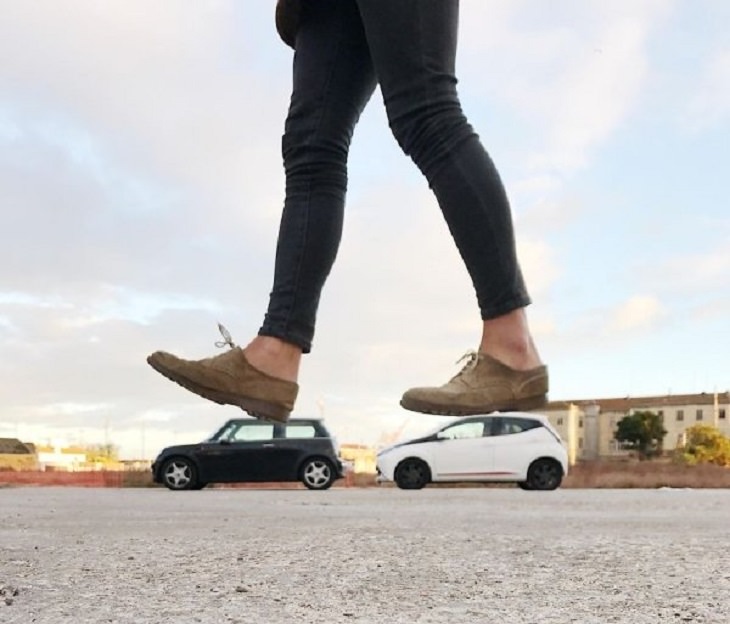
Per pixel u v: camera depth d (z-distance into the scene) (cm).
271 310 207
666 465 3347
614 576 254
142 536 389
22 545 341
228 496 1038
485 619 187
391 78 192
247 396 201
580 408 9869
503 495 1109
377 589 227
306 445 1495
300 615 189
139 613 190
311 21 218
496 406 189
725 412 9044
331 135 213
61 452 6912
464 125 191
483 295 192
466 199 189
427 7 190
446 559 297
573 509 702
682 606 204
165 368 200
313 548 332
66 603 201
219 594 217
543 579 247
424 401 189
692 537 393
